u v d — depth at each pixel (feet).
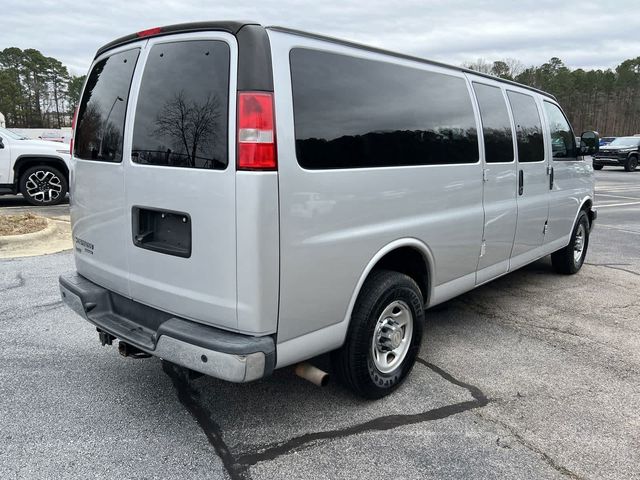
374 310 9.98
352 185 9.23
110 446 9.04
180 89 8.61
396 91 10.43
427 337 14.33
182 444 9.15
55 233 25.27
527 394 11.21
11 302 16.17
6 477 8.16
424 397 10.98
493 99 13.93
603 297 18.08
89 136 10.80
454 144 12.11
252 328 8.12
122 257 9.93
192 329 8.48
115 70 10.23
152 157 9.00
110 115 10.08
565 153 18.65
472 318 15.89
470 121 12.75
